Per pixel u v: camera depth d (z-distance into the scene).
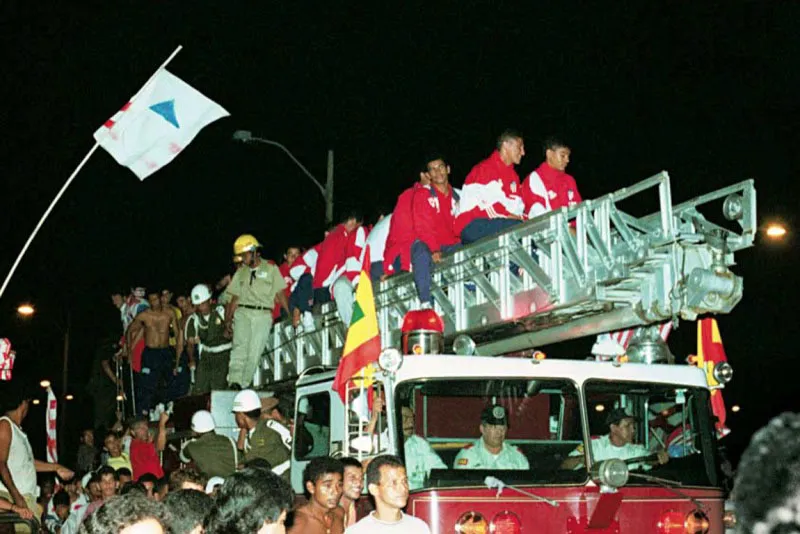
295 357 11.88
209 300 15.68
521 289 8.04
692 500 7.47
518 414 7.30
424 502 6.86
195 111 10.31
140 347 16.50
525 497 7.02
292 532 6.61
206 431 9.95
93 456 16.62
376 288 9.69
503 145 9.23
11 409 8.77
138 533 3.34
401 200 9.92
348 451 7.58
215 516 4.50
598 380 7.50
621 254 7.23
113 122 10.22
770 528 1.88
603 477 6.96
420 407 7.12
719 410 8.88
